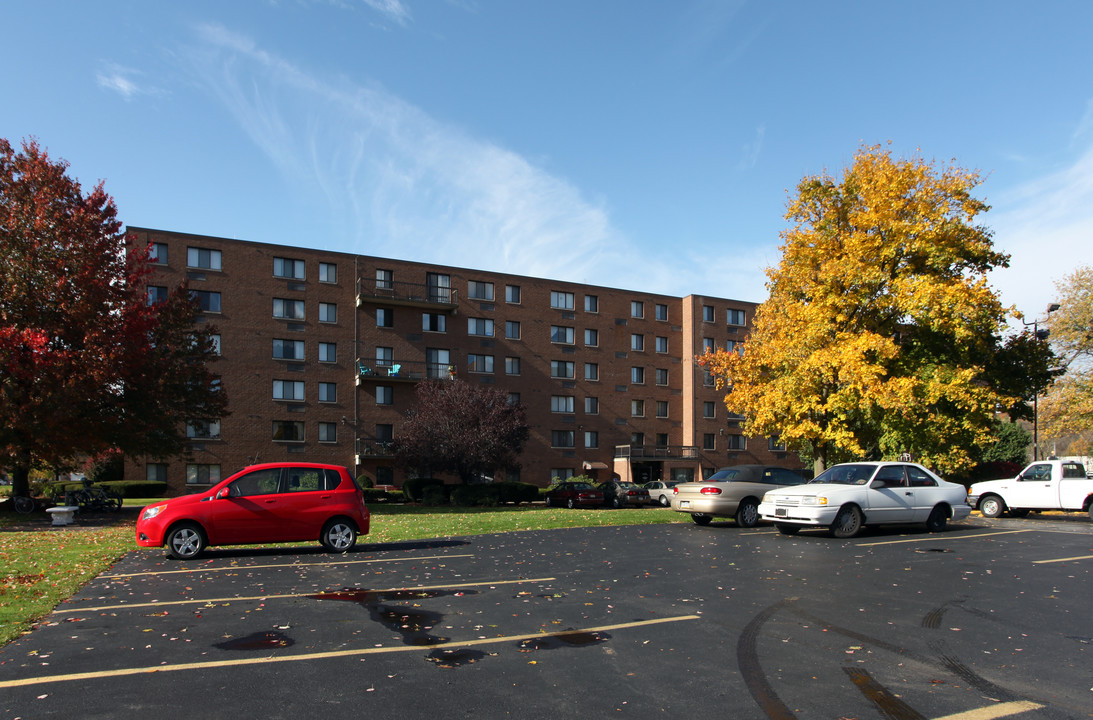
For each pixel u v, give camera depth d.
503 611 8.23
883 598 9.07
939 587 9.82
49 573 10.59
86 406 24.30
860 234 23.00
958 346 22.59
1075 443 52.84
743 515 18.25
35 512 25.16
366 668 6.04
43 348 22.31
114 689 5.46
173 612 8.12
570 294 54.00
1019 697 5.47
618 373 55.19
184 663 6.14
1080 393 38.47
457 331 49.34
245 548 14.12
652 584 9.99
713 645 6.86
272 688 5.51
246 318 43.12
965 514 17.36
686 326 58.06
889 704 5.30
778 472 18.95
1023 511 24.30
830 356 22.42
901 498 16.47
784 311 25.12
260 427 42.94
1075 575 10.83
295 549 13.95
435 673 5.92
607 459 54.00
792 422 24.22
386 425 46.25
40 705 5.10
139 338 24.36
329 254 45.94
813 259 24.27
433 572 11.01
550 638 7.07
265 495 13.05
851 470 17.17
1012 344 24.52
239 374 42.66
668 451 55.81
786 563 11.98
